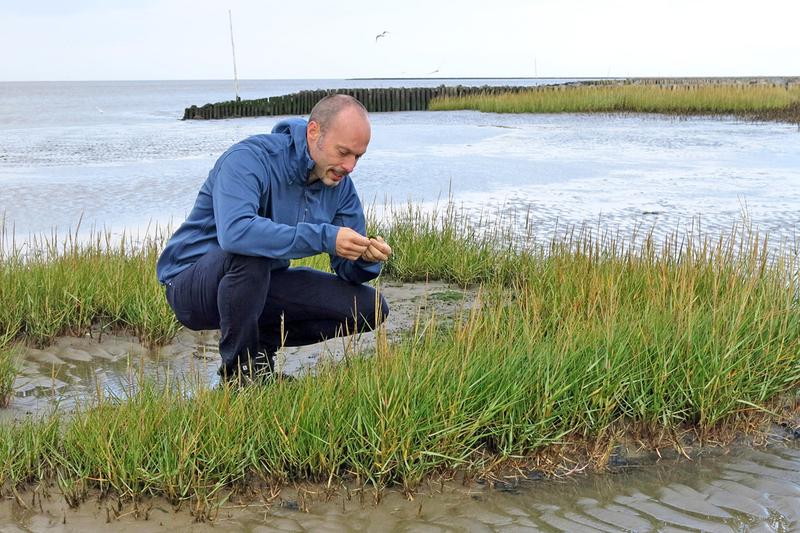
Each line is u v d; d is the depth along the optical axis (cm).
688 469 326
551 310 463
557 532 278
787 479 317
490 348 367
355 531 278
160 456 299
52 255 594
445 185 1270
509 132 2553
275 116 4078
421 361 349
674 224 920
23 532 274
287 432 313
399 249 664
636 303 454
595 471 324
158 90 15912
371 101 4400
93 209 1041
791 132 2408
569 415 344
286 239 339
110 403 343
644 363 371
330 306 388
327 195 377
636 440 347
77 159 1728
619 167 1530
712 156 1731
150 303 502
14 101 7781
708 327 393
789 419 370
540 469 325
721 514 291
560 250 618
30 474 305
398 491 304
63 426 347
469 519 286
